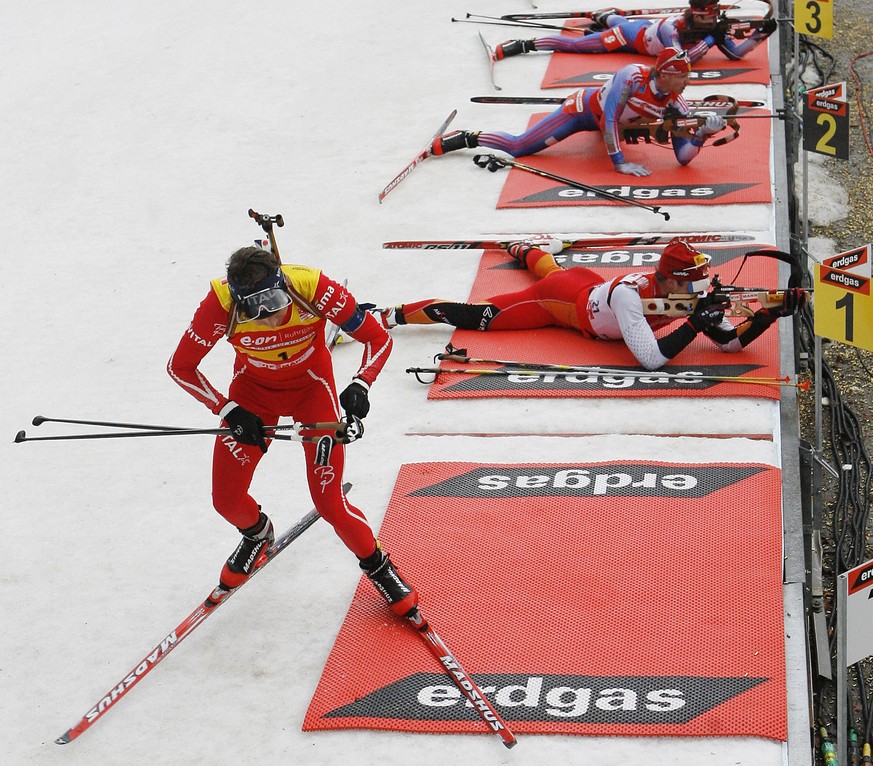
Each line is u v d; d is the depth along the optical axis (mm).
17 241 31438
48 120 39312
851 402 25266
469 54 40969
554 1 45281
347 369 23672
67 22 48719
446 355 23047
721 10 38156
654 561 17188
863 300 16766
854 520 21359
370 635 16484
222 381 24062
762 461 19453
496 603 16734
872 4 46125
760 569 16828
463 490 19344
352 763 14516
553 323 24078
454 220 29422
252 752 14945
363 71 40438
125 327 26609
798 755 14000
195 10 48688
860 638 13391
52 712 16062
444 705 15086
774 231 27281
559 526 18156
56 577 18812
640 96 29422
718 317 21484
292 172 33500
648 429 20641
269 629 17078
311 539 18969
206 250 29734
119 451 22062
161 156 35625
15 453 22281
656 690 14891
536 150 32000
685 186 29641
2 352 26047
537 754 14242
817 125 25641
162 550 19234
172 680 16297
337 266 27781
